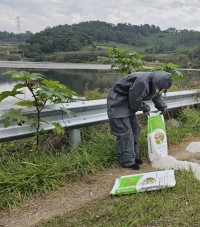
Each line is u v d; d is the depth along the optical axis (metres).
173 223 3.12
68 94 4.84
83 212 3.46
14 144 5.25
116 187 3.90
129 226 3.11
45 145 5.21
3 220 3.43
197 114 6.97
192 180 4.04
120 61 7.52
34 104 4.54
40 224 3.27
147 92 4.29
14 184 3.91
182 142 5.81
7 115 4.20
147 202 3.52
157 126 4.85
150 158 4.82
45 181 4.04
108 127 5.83
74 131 5.12
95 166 4.59
